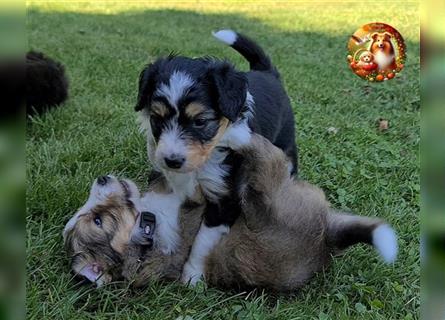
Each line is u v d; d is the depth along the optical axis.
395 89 1.98
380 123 1.70
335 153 1.52
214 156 1.19
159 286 1.15
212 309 1.13
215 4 4.00
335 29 3.11
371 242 1.13
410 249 1.23
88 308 1.11
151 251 1.17
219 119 1.18
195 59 1.21
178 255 1.19
